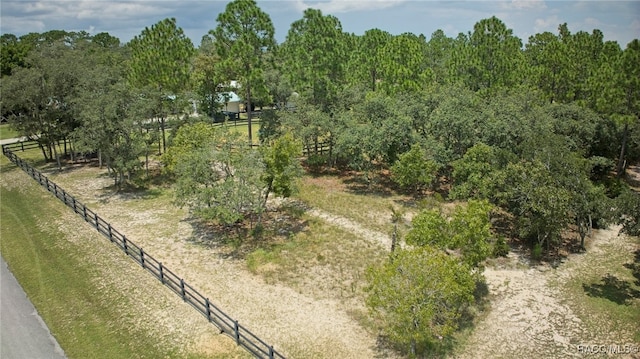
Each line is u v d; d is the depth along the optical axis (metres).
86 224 26.06
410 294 14.14
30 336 16.31
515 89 37.59
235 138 24.98
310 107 35.22
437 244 17.83
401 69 40.88
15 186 33.44
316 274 20.67
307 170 37.44
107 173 36.59
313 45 37.00
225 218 21.47
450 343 16.05
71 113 35.50
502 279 20.64
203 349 15.61
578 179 23.34
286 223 26.48
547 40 51.53
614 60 36.88
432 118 30.78
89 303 18.33
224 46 36.66
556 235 22.91
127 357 15.30
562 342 16.36
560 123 31.19
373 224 26.39
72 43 72.12
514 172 22.95
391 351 15.57
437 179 33.34
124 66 57.62
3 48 63.56
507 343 16.27
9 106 34.09
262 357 14.92
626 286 20.11
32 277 20.39
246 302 18.42
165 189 32.75
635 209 19.52
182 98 37.03
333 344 15.92
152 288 19.33
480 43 41.50
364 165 31.72
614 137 33.12
